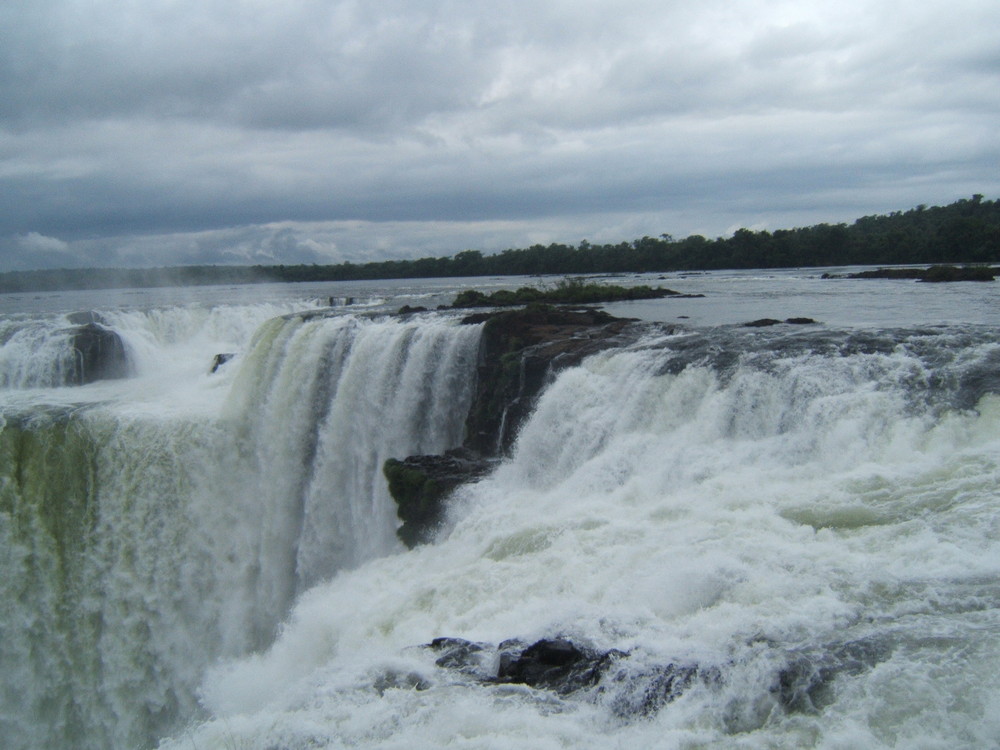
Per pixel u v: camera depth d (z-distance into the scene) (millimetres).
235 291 93312
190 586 26969
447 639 11344
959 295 36750
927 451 13859
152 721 25156
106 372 38656
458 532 17922
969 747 6875
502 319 27125
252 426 29688
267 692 14828
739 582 10664
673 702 8531
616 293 42719
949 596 9156
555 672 9672
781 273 78812
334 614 15273
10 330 41719
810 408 15961
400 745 8625
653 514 14414
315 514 27656
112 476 27828
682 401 18500
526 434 21297
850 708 7680
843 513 12094
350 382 28156
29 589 26594
